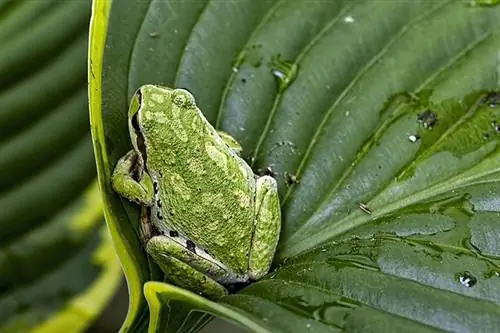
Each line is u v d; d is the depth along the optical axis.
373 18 0.32
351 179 0.30
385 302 0.28
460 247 0.29
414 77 0.31
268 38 0.31
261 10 0.31
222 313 0.27
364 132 0.31
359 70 0.31
